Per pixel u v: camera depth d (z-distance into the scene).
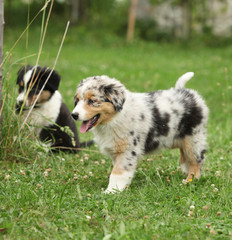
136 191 5.43
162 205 4.95
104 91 5.49
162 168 6.73
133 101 5.90
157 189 5.50
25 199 4.88
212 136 8.92
